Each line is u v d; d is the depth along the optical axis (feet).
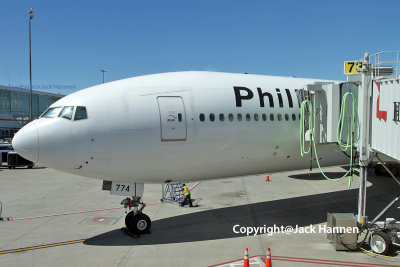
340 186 64.54
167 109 35.09
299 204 51.03
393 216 43.98
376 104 33.60
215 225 40.98
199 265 29.04
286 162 44.01
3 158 112.78
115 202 55.52
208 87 38.22
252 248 33.01
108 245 34.47
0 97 219.41
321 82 49.26
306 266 28.60
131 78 37.83
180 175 37.19
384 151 31.81
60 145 32.50
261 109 40.29
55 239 36.81
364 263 29.17
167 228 40.01
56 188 69.21
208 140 36.50
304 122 42.32
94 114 33.27
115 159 33.76
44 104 248.93
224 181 72.79
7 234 38.91
